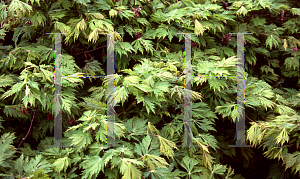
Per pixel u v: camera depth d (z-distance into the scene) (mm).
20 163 1448
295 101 2008
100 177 1647
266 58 2781
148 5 2176
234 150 2277
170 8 2275
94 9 1904
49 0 1843
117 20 2033
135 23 2088
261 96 1956
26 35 1888
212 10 2232
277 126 1630
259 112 2174
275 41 2406
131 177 1319
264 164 2586
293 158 1641
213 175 1843
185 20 2111
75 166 1617
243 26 2422
